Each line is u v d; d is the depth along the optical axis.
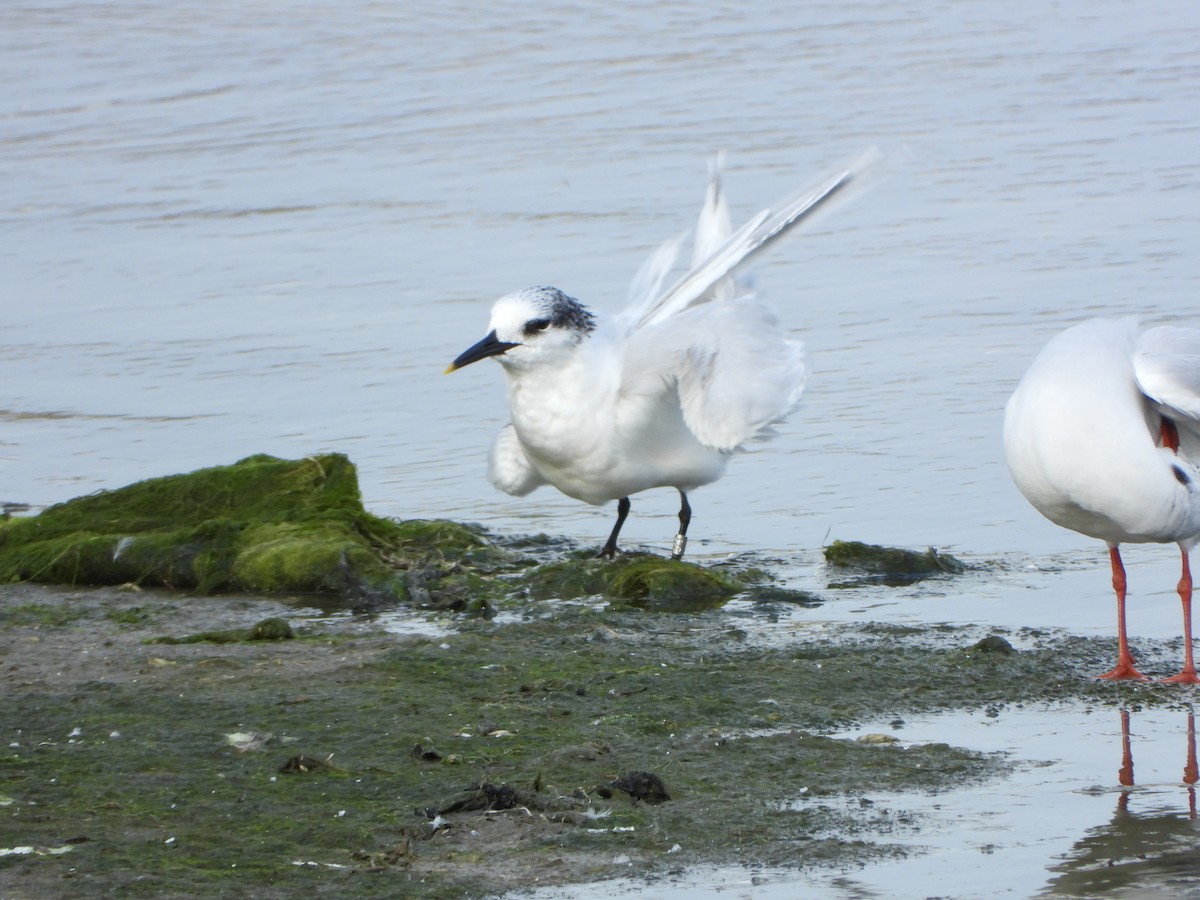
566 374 14.05
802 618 12.77
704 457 14.23
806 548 14.80
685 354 13.57
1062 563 14.03
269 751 9.78
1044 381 11.02
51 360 21.72
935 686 10.95
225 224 28.84
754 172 30.55
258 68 42.19
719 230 16.08
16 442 18.55
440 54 43.41
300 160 33.34
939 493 15.98
